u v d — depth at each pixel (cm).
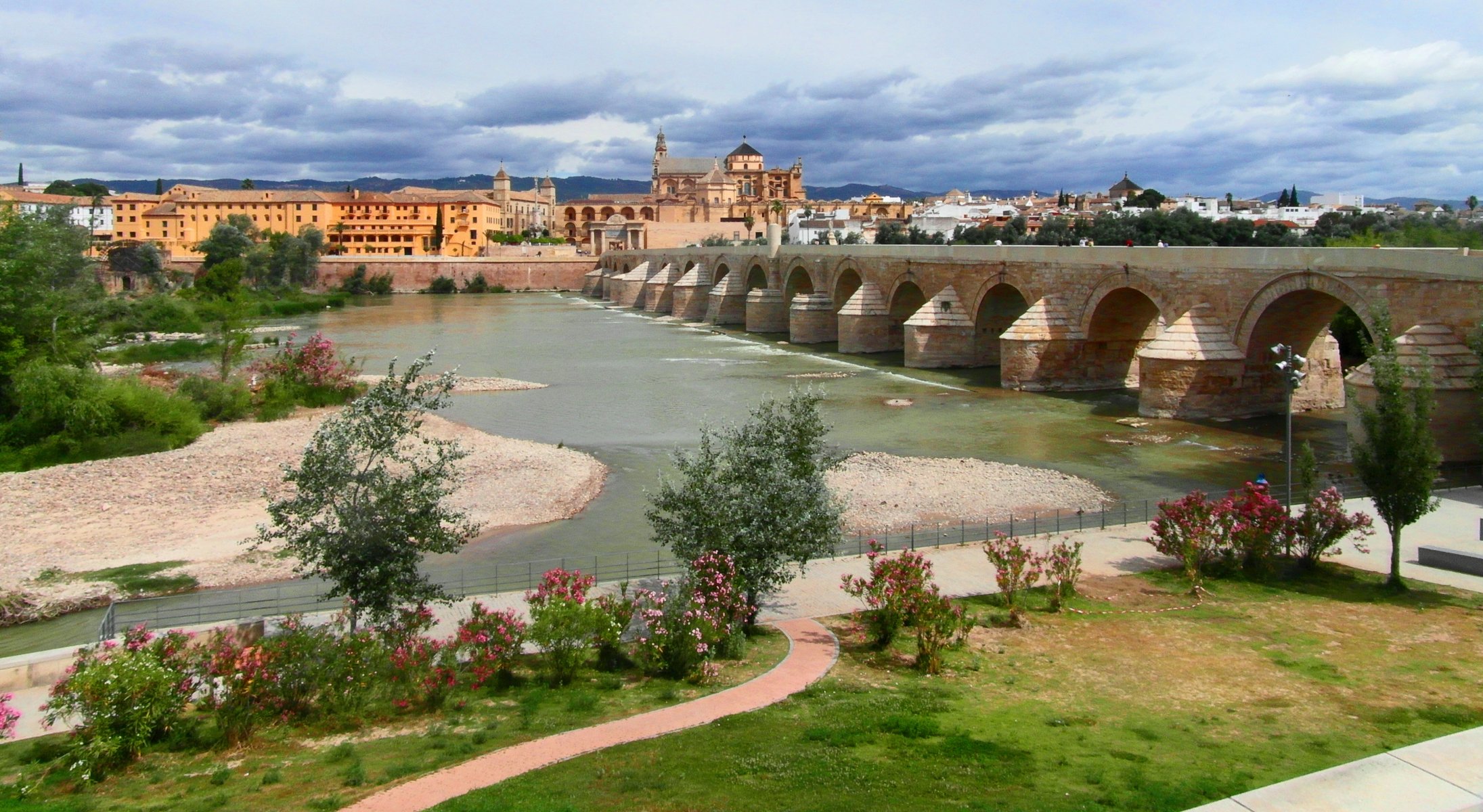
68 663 2083
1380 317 2680
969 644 2195
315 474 2091
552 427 5600
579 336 11312
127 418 4950
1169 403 5406
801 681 1986
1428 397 2475
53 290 6269
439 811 1372
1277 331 5266
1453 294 4044
